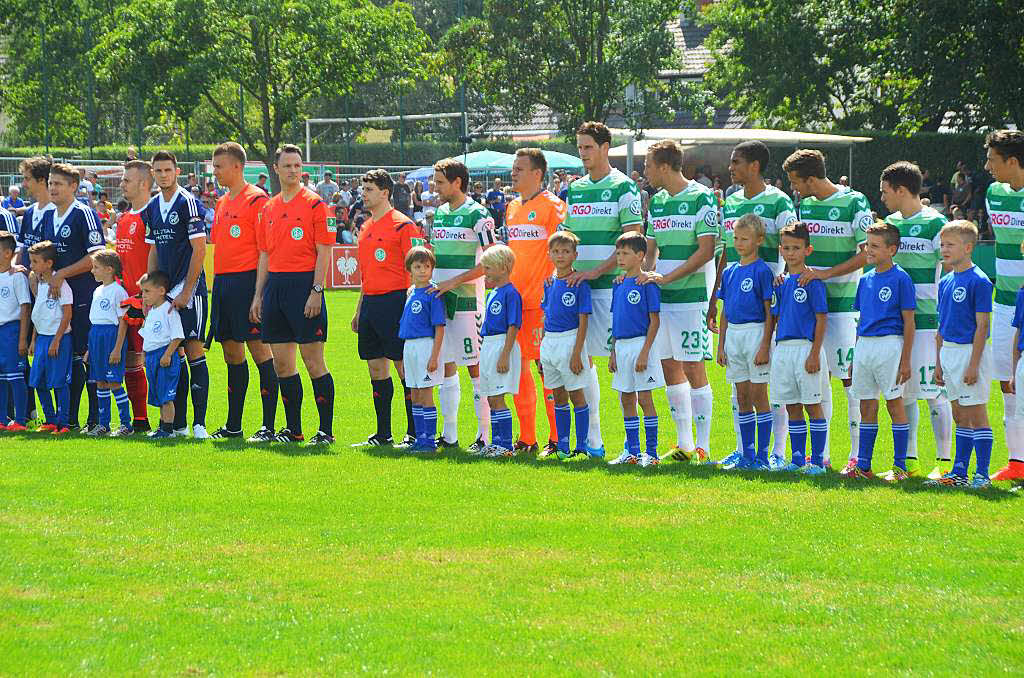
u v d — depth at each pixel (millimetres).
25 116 74000
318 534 9109
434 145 68312
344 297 36219
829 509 9719
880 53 52875
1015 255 11469
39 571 8180
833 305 11773
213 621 7184
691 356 12375
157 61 57312
